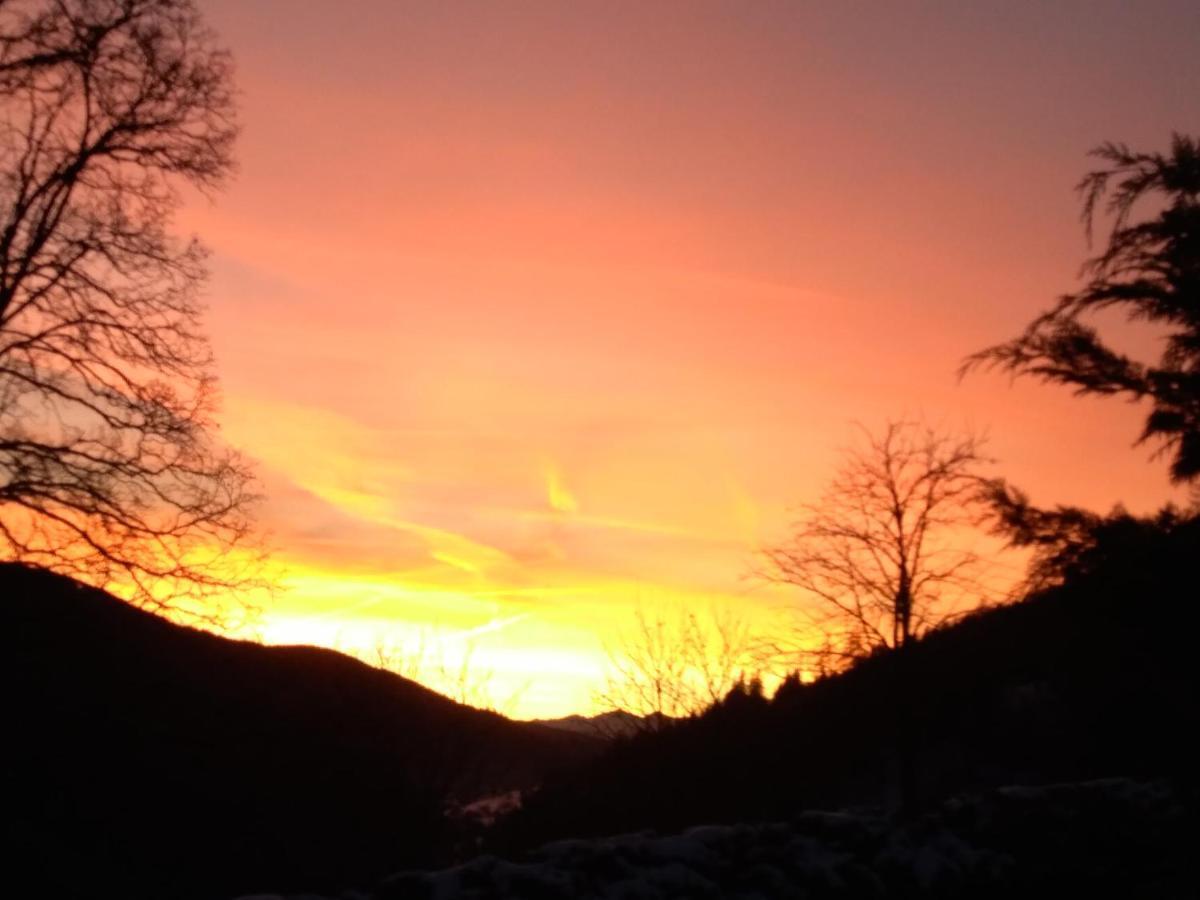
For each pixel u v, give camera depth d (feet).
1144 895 39.96
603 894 28.94
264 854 59.72
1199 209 31.99
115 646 63.82
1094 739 38.14
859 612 59.57
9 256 61.77
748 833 34.91
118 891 54.70
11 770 57.72
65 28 63.00
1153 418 32.12
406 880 27.32
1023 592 35.45
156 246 64.28
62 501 60.03
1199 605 29.68
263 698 66.69
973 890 37.81
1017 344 33.40
